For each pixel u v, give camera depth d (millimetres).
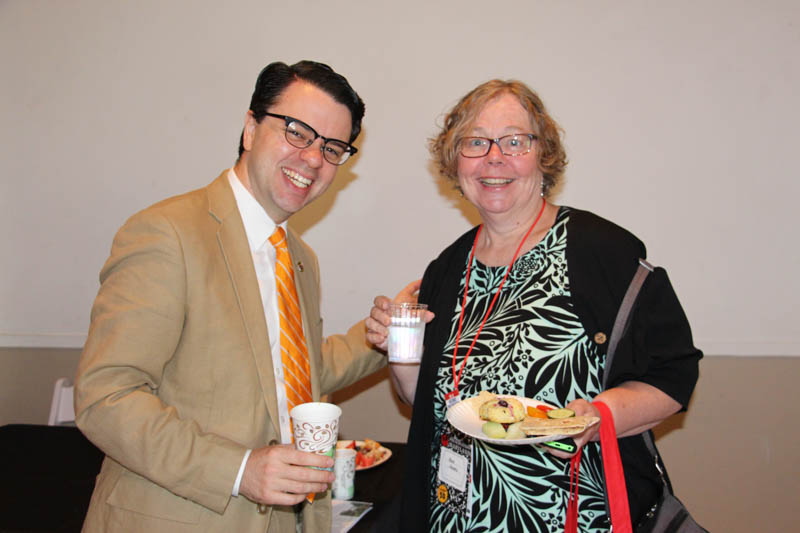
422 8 2680
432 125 2670
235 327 1170
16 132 2836
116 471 1146
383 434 2711
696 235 2525
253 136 1331
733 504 2473
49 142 2822
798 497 2436
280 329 1309
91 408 1044
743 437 2484
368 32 2709
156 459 1025
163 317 1089
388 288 2705
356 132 1395
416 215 2689
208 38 2777
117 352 1052
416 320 1354
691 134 2529
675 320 1180
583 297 1218
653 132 2551
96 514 1138
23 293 2807
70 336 2773
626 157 2564
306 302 1481
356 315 2721
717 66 2518
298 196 1295
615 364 1156
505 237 1418
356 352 1720
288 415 1258
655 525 1150
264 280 1324
